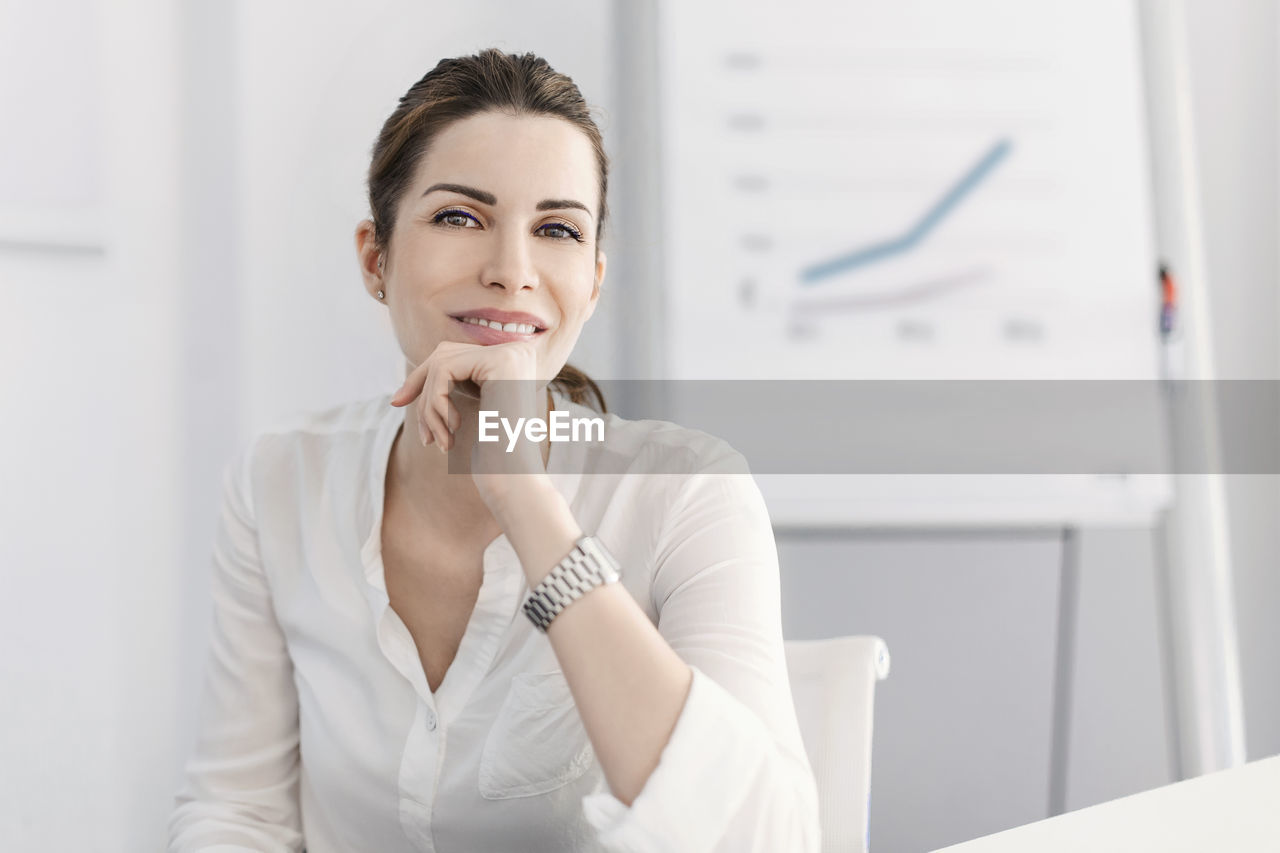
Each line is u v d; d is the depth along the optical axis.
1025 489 2.01
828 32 2.02
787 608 2.02
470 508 0.97
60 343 1.81
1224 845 0.72
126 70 1.82
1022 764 2.03
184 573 1.84
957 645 2.04
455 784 0.95
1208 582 1.99
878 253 2.02
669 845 0.75
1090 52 2.06
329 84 1.83
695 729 0.77
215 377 1.83
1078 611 2.03
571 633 0.80
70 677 1.81
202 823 1.02
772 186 2.00
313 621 1.02
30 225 1.80
